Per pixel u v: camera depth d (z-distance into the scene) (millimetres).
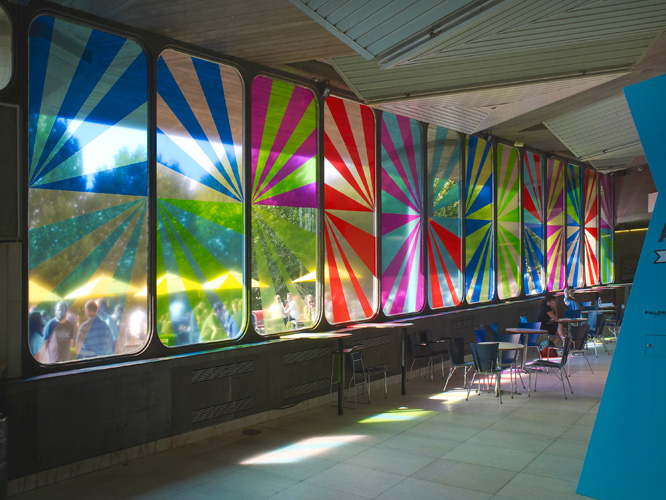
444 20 4691
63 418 4898
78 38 5289
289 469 5168
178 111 6172
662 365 4199
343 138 8297
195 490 4688
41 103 5020
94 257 5371
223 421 6332
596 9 4906
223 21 5551
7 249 4688
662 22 5516
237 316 6723
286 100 7398
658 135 4387
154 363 5582
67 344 5160
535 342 9719
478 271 11602
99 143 5426
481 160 11680
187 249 6188
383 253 9000
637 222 17875
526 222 13469
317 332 7672
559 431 6281
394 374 9109
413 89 7414
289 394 7184
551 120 10930
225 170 6625
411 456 5492
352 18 4836
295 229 7488
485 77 6977
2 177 4672
